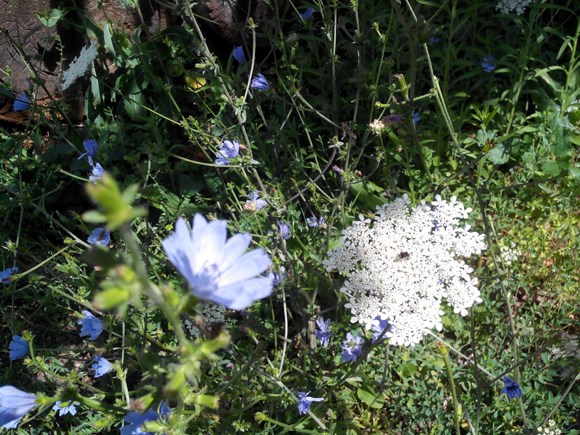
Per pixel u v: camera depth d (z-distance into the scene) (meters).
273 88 0.69
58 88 0.75
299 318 0.56
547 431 0.47
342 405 0.51
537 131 0.68
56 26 0.73
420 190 0.62
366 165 0.69
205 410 0.38
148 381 0.37
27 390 0.54
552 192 0.63
